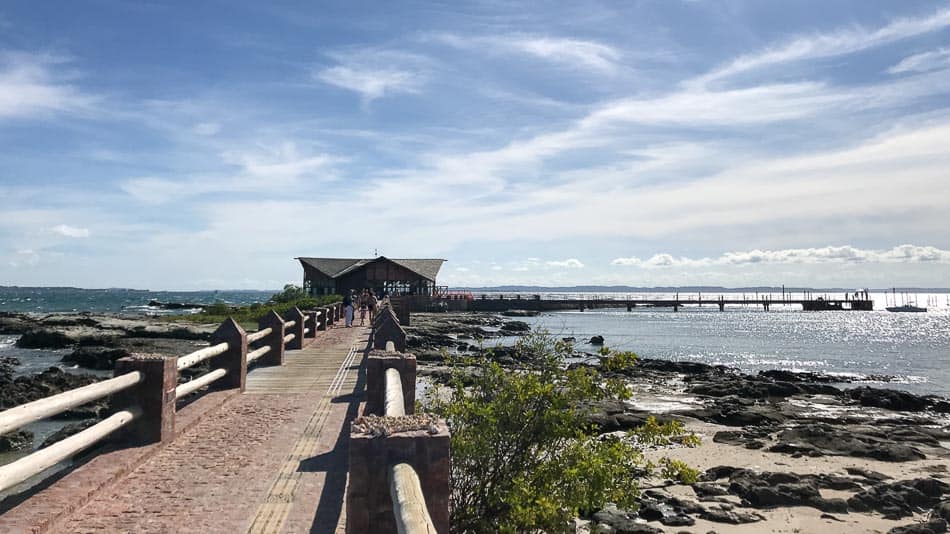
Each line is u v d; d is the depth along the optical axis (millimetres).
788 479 13484
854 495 12523
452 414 6633
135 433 7453
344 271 68875
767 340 55812
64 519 5262
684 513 11891
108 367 27672
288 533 5168
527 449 6352
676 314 101562
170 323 42281
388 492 3652
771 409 22453
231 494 6043
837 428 19328
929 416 22531
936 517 11492
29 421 4902
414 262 79562
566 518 5711
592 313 101438
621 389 6680
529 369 6840
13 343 38844
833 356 43906
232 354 11266
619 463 6203
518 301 92375
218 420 9133
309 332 22906
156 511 5594
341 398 10828
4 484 4594
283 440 8016
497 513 6051
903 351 47375
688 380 30156
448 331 53531
